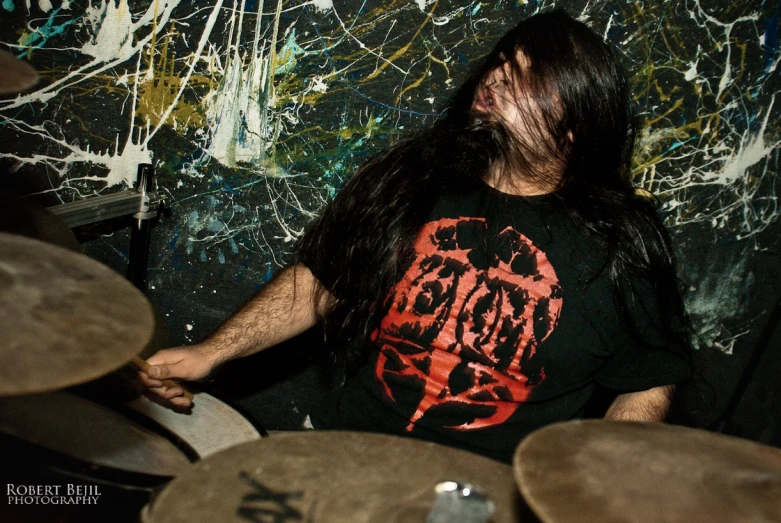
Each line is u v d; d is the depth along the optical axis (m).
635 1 1.98
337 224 1.58
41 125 2.09
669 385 1.53
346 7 1.98
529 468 0.86
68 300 1.06
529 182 1.52
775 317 2.27
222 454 0.97
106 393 1.54
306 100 2.06
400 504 0.91
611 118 1.55
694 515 0.79
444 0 1.97
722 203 2.17
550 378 1.45
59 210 1.84
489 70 1.60
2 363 0.90
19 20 2.00
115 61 2.04
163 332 1.79
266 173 2.12
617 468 0.87
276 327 1.65
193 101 2.07
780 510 0.82
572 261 1.45
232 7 1.99
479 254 1.46
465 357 1.44
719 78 2.06
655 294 1.49
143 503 1.14
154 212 2.10
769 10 2.01
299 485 0.93
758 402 2.36
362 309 1.52
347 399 1.56
